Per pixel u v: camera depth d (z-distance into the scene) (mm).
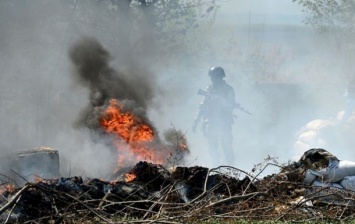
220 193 28141
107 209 25938
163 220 23969
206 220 24828
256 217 25516
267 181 28609
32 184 24562
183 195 27719
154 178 28219
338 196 27000
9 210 25047
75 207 25328
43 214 25094
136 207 26516
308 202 27594
